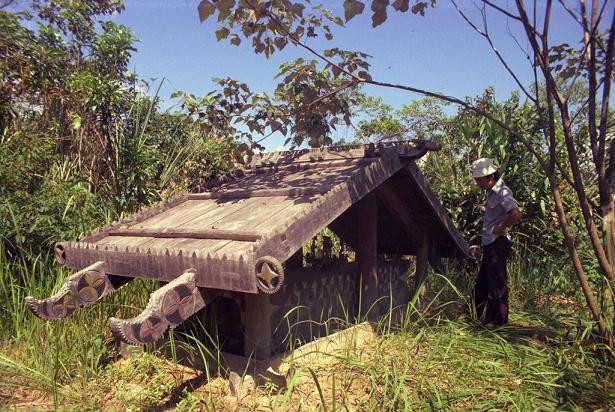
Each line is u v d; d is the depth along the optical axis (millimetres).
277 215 3688
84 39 8156
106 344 4391
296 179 4469
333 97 4652
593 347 4039
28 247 4934
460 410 3230
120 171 6422
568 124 3951
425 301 5828
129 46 8281
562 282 6566
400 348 4055
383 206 5457
